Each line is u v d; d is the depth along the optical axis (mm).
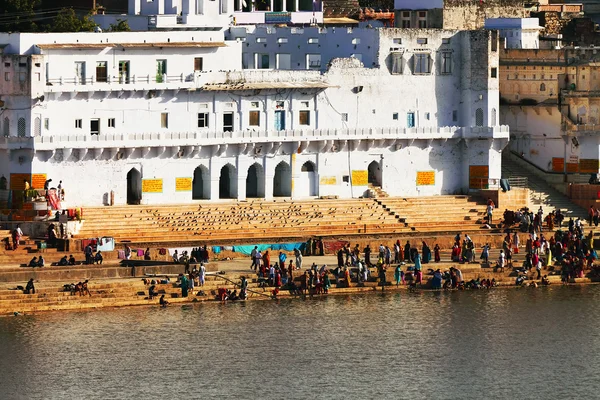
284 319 162250
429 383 148000
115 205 187250
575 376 150500
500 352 155875
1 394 143250
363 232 190500
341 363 151500
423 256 178625
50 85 184500
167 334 156625
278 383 146750
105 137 186625
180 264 169125
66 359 150250
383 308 166500
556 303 170125
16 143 182250
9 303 159750
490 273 177000
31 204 179875
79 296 162000
